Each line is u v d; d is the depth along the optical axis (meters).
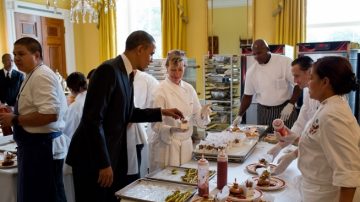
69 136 2.58
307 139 1.27
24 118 1.98
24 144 2.04
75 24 6.22
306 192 1.30
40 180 2.08
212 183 1.68
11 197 2.20
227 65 3.93
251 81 3.12
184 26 5.37
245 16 4.97
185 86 2.46
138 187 1.64
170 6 5.34
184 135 2.31
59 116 2.09
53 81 2.02
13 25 5.13
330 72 1.18
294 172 1.81
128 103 1.84
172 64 2.34
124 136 1.88
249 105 3.24
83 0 3.85
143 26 6.03
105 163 1.61
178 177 1.79
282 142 2.00
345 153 1.11
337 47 3.25
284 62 2.93
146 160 2.78
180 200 1.46
